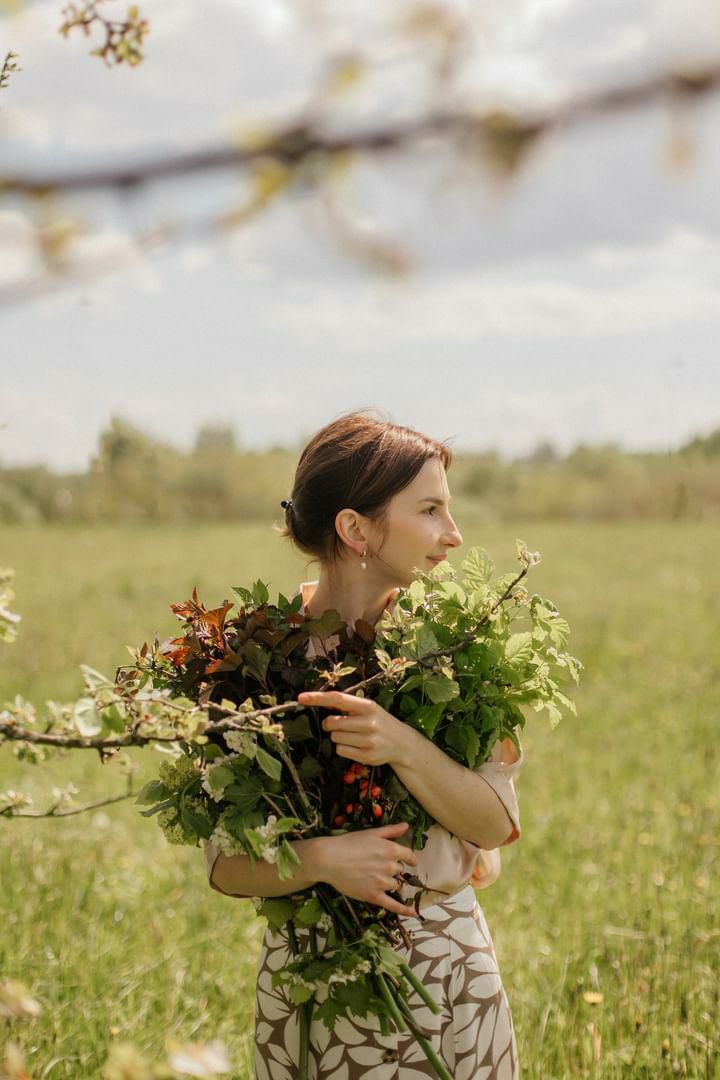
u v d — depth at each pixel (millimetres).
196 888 3951
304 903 1781
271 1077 1927
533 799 5090
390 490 1949
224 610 1887
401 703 1841
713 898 3697
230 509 28938
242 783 1709
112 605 13305
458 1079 1829
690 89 266
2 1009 1155
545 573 16125
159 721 1349
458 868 1881
